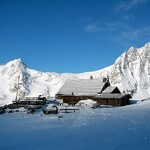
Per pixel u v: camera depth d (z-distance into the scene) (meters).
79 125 33.41
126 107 60.47
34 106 66.62
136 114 42.06
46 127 33.59
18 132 30.50
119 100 76.88
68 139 24.72
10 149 22.22
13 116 51.22
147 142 20.88
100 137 24.55
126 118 37.16
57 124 35.88
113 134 25.47
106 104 79.06
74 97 90.19
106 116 41.78
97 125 32.22
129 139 22.47
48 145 22.80
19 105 70.38
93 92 87.75
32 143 24.00
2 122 41.28
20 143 24.33
